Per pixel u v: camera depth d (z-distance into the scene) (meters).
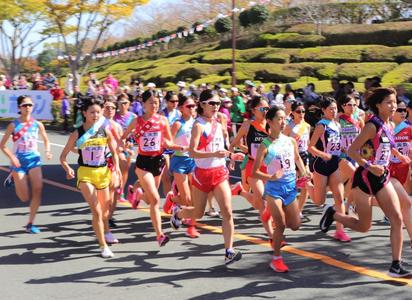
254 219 8.47
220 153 6.04
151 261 6.46
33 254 6.80
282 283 5.65
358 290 5.41
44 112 24.27
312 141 7.20
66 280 5.86
